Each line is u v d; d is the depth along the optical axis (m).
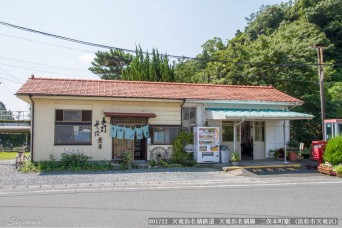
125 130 14.62
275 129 17.44
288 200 7.83
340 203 7.50
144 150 15.40
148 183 10.41
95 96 13.98
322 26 38.41
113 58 35.62
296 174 12.67
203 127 15.08
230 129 16.78
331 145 13.00
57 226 5.59
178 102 15.61
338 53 36.94
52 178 11.10
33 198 8.00
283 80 23.00
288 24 39.81
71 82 16.47
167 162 14.91
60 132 14.11
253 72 24.20
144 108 15.33
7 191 8.94
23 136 33.41
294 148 16.84
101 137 14.59
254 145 17.12
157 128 15.48
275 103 17.30
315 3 40.59
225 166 14.08
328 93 24.09
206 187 9.74
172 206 7.14
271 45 24.28
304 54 23.28
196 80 33.56
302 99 23.05
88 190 9.14
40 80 16.05
